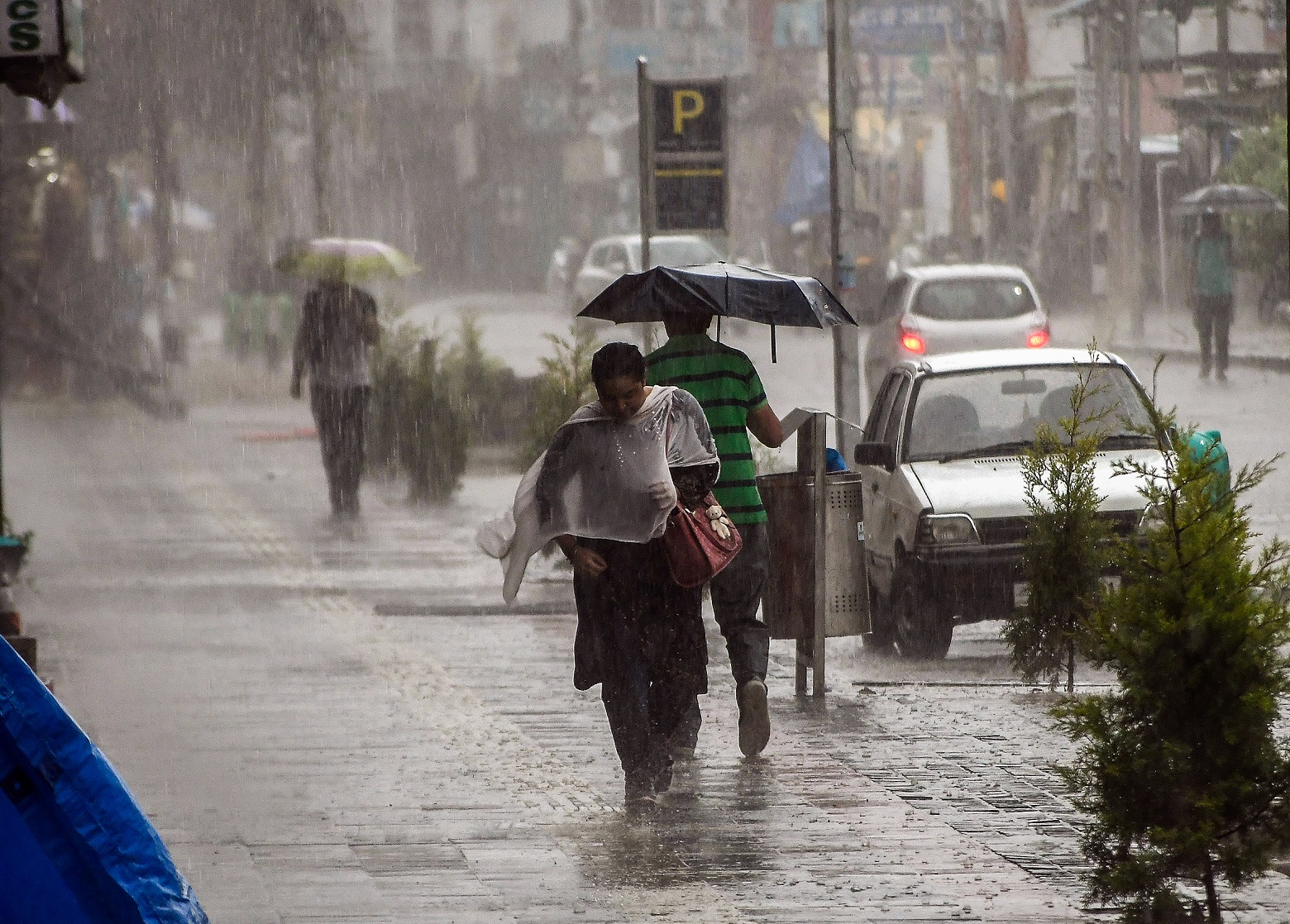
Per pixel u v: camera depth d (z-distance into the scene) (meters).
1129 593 17.30
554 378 44.94
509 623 36.91
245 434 79.25
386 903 18.75
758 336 125.00
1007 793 23.05
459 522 53.19
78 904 12.21
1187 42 137.25
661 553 23.59
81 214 97.69
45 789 12.23
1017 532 32.47
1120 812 17.22
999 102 137.00
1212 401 74.88
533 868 20.06
